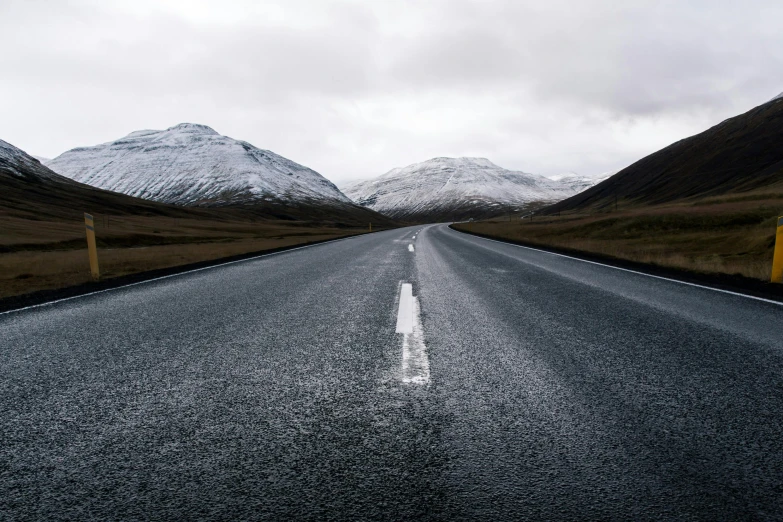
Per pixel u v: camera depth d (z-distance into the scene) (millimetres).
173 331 4508
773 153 112625
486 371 3254
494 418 2471
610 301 6184
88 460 2053
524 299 6324
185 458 2062
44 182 146000
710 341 4094
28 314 5504
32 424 2414
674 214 39875
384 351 3773
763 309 5641
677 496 1769
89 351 3811
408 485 1842
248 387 2951
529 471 1945
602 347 3891
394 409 2594
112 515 1664
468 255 14281
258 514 1662
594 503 1722
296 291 7094
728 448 2148
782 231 8188
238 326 4711
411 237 28875
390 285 7699
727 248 18266
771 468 1975
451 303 6012
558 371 3254
